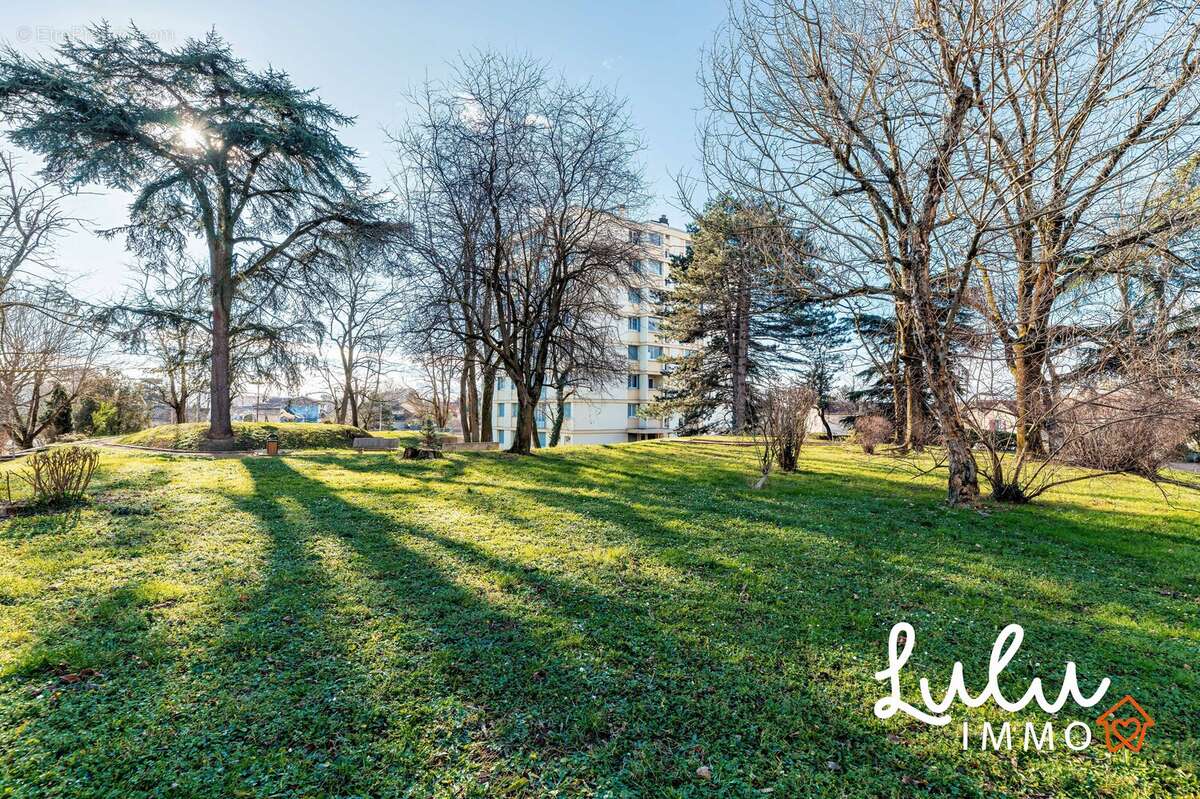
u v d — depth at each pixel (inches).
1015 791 95.2
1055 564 223.5
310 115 675.4
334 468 472.4
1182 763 102.4
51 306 637.3
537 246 617.0
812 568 211.3
